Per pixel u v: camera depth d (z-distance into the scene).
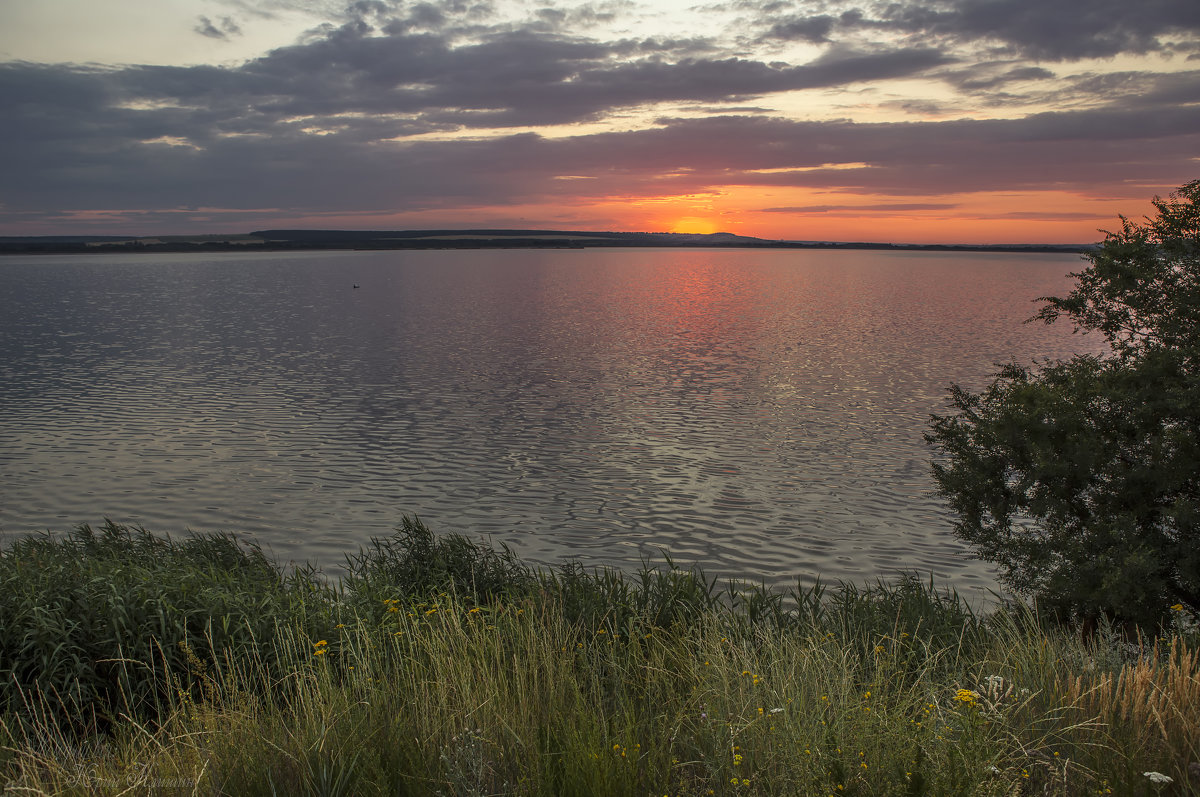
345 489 24.31
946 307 111.38
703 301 123.81
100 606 7.78
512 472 26.38
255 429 32.97
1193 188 11.70
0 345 62.72
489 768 4.85
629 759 4.75
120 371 49.06
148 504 22.70
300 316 92.44
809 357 57.38
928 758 4.49
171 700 6.22
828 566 17.98
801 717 5.25
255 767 4.91
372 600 9.35
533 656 6.50
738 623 8.78
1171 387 10.88
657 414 36.59
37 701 6.91
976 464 12.69
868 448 29.75
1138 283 12.05
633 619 8.61
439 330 77.25
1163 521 10.88
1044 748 5.01
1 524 20.94
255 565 13.50
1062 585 10.66
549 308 107.44
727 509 22.36
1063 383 12.72
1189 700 5.39
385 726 5.48
